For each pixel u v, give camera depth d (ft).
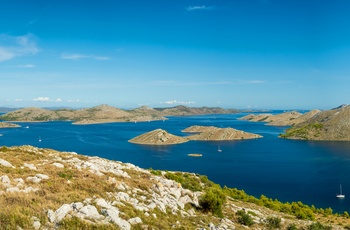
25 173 102.73
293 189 461.78
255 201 242.78
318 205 377.30
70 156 159.43
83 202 83.56
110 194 99.04
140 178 141.28
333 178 539.29
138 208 93.97
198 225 102.99
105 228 72.33
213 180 531.50
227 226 114.21
